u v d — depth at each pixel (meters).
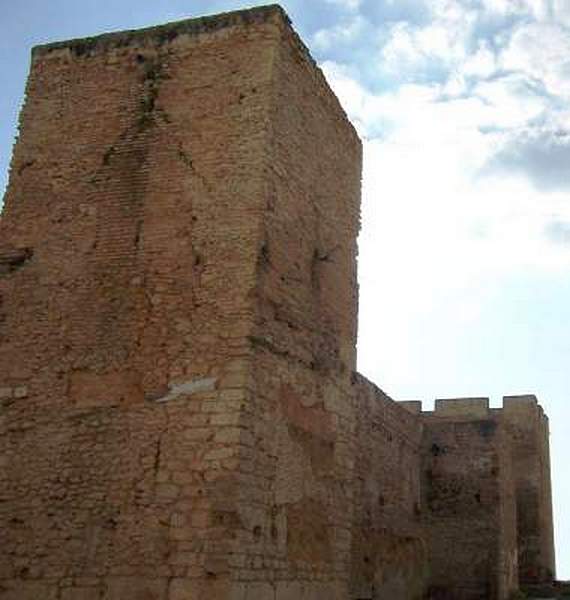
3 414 11.58
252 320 11.07
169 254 11.70
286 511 11.34
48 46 13.50
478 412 26.14
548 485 33.00
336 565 12.45
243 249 11.42
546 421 33.72
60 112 13.01
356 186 14.91
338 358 13.43
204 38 12.74
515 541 24.38
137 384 11.18
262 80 12.21
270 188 11.87
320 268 13.17
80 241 12.16
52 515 10.88
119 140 12.55
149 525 10.42
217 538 10.10
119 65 13.00
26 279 12.21
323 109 13.91
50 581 10.59
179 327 11.29
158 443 10.79
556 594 25.41
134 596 10.16
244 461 10.54
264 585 10.58
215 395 10.81
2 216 12.65
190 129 12.27
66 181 12.56
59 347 11.71
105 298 11.76
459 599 21.73
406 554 20.50
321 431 12.56
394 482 20.45
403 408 21.86
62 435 11.23
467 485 22.61
